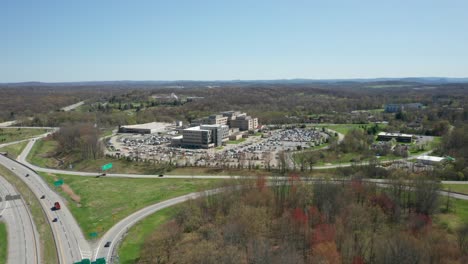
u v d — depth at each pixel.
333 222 117.75
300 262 95.44
